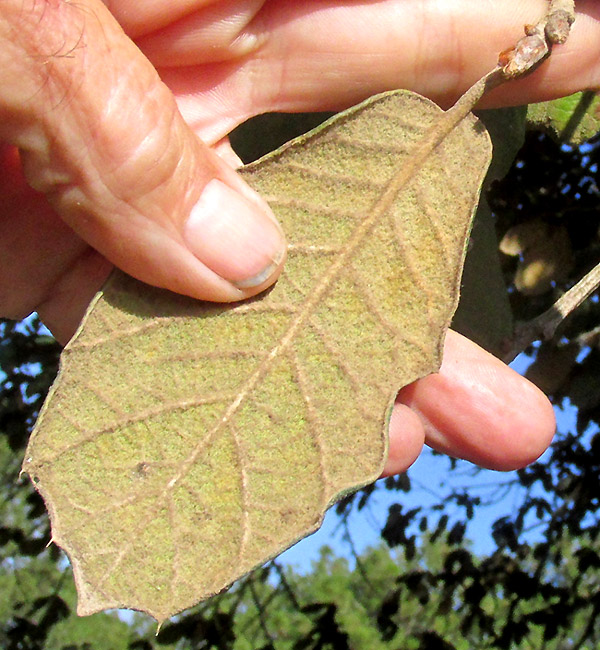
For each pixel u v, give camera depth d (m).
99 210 0.13
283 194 0.13
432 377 0.17
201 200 0.13
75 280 0.18
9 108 0.12
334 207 0.13
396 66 0.16
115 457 0.13
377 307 0.13
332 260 0.13
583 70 0.15
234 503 0.13
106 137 0.12
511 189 0.25
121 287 0.13
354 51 0.15
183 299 0.13
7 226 0.17
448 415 0.17
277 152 0.13
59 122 0.12
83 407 0.13
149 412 0.13
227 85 0.16
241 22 0.15
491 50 0.15
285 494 0.12
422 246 0.13
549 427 0.17
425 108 0.13
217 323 0.13
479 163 0.13
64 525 0.12
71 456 0.12
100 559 0.12
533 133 0.25
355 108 0.13
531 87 0.15
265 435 0.13
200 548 0.12
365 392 0.13
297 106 0.17
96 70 0.12
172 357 0.13
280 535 0.12
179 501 0.13
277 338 0.13
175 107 0.13
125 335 0.13
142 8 0.14
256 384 0.13
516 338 0.19
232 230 0.12
